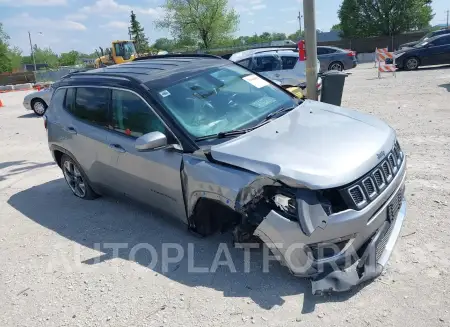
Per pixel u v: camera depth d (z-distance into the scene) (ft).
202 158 11.73
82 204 18.16
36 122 42.34
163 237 14.20
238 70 15.85
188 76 14.42
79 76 17.48
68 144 17.12
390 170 11.08
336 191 9.70
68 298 11.51
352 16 158.40
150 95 13.41
